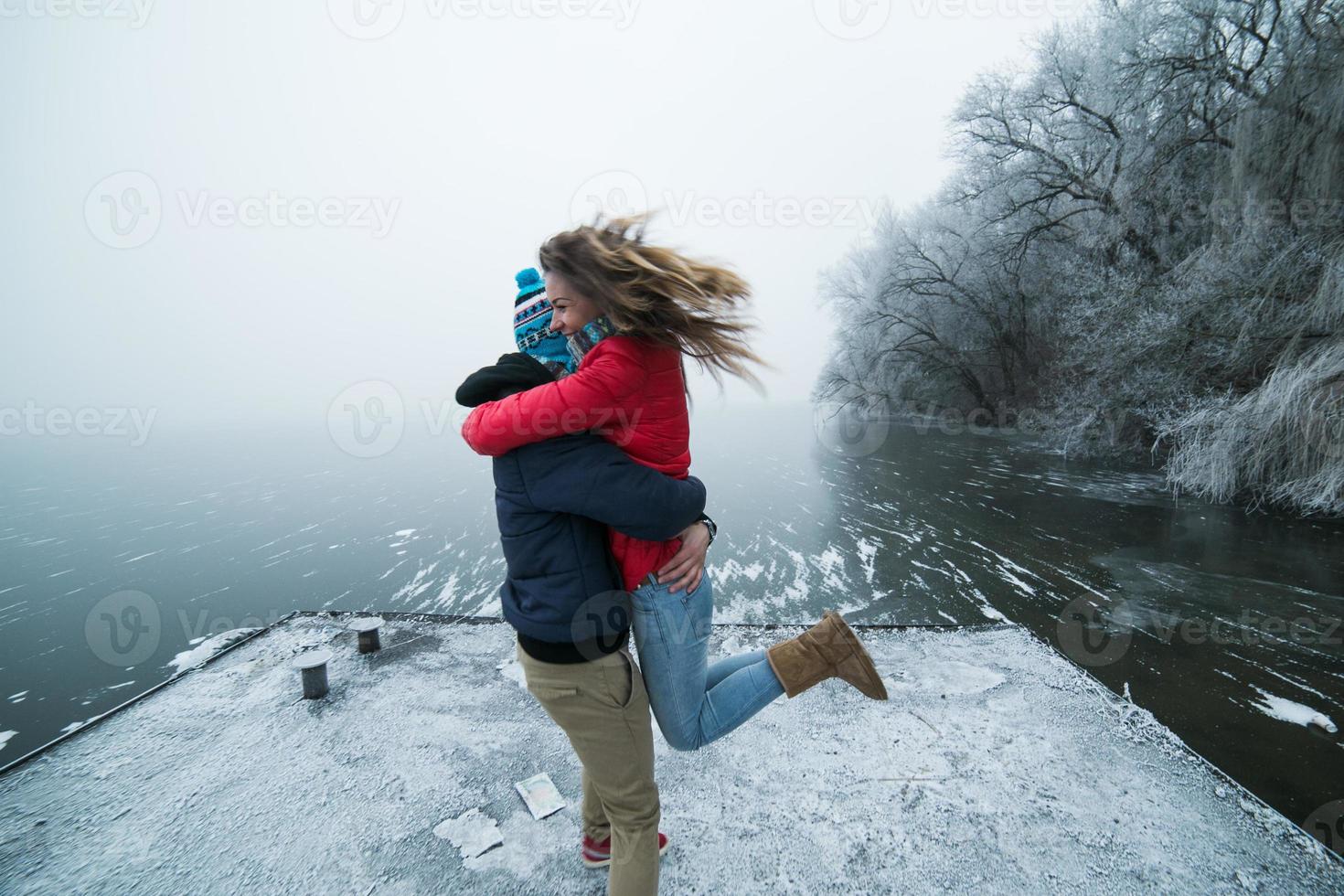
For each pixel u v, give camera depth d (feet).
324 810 5.27
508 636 8.80
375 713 6.83
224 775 5.73
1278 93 33.35
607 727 3.58
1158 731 6.21
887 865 4.58
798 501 42.52
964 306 74.38
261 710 6.88
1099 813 5.07
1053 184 54.90
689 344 3.55
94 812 5.22
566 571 3.38
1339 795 10.83
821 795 5.38
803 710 6.70
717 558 30.96
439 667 7.92
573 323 3.43
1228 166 40.04
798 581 27.02
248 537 42.14
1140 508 33.35
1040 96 53.78
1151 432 45.98
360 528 42.78
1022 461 51.67
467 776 5.74
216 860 4.70
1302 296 30.71
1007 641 8.26
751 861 4.65
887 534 33.01
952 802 5.24
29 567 37.76
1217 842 4.73
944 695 6.96
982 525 32.94
